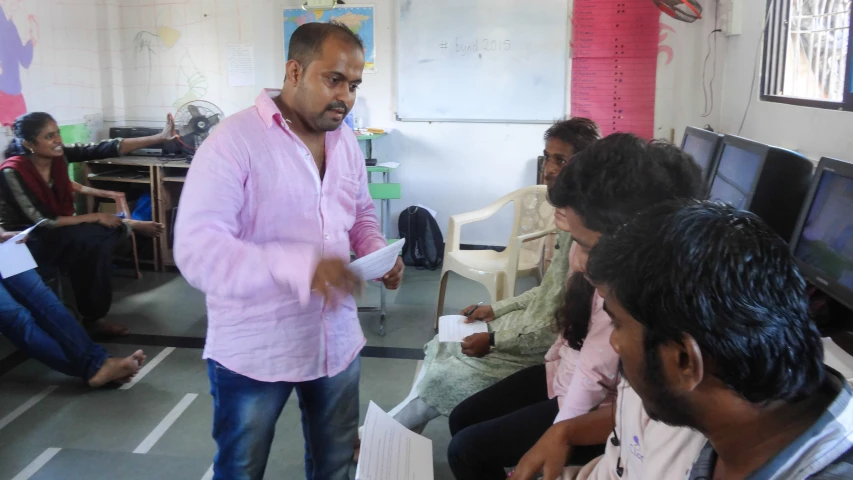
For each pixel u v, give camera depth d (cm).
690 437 80
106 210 448
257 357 143
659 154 104
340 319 155
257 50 470
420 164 481
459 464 152
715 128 415
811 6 293
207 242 127
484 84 456
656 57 430
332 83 139
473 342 187
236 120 139
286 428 244
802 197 184
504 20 443
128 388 276
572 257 142
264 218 142
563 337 146
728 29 379
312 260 124
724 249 54
